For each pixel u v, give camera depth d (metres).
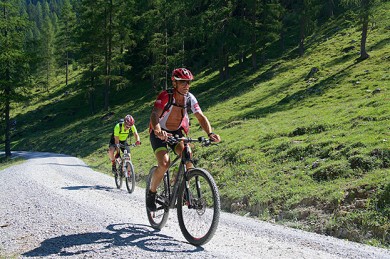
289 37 53.72
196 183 5.41
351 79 27.95
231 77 45.22
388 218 7.46
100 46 56.28
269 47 52.19
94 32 55.19
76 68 104.56
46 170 19.16
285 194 9.92
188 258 4.57
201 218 5.69
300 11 43.91
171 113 5.64
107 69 55.59
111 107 59.34
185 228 5.47
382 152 10.34
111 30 54.94
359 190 8.70
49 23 119.19
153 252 4.79
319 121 16.64
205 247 5.20
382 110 15.34
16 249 5.18
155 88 58.34
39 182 12.95
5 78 42.16
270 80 38.00
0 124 44.31
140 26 60.78
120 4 54.84
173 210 8.12
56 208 7.88
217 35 43.00
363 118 15.07
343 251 5.62
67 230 5.97
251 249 5.42
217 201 5.03
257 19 46.62
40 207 8.03
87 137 45.38
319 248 5.78
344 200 8.66
